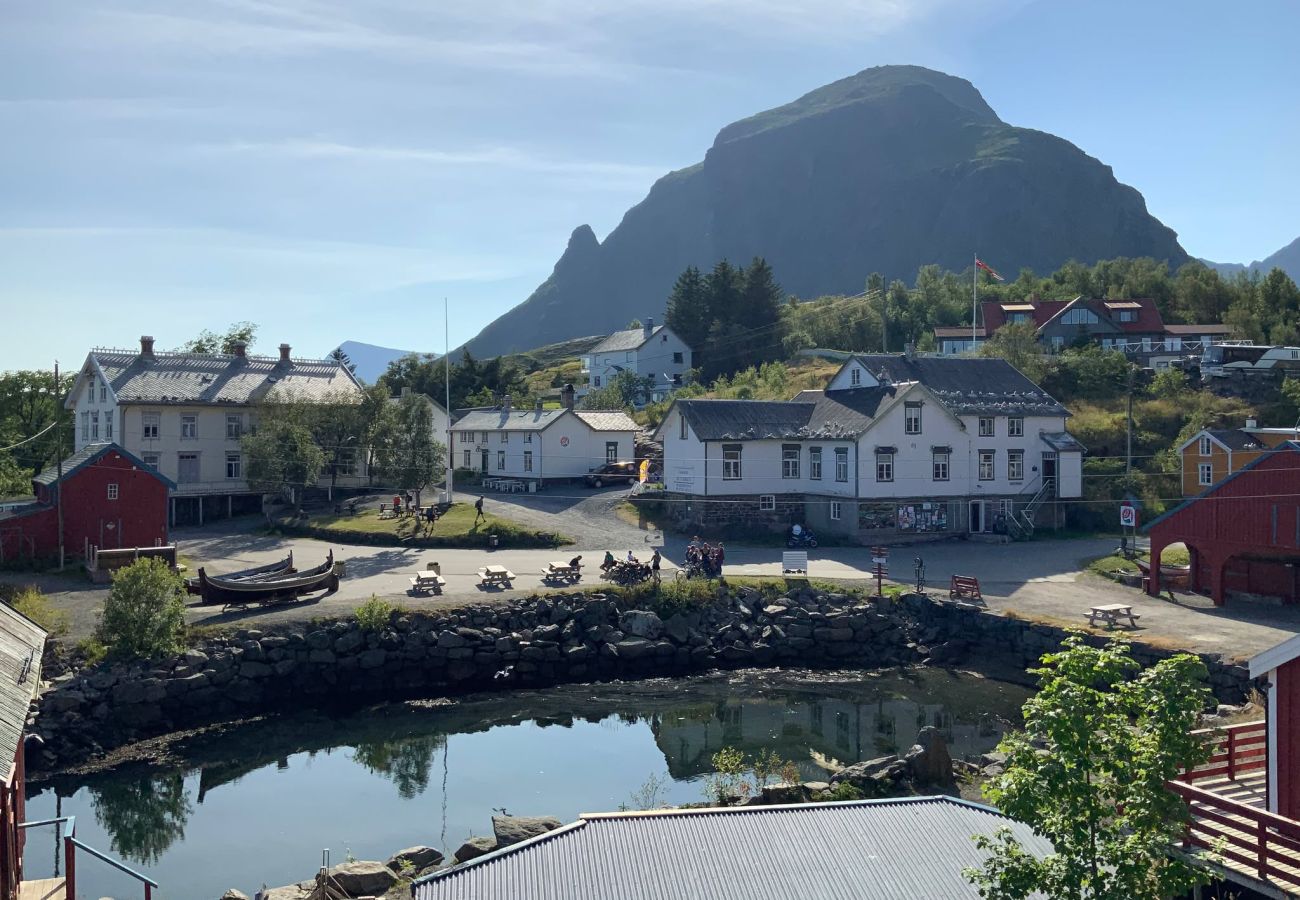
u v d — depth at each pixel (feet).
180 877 83.66
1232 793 68.28
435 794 102.12
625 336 460.55
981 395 226.38
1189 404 270.87
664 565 178.81
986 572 177.88
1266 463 143.02
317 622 140.46
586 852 53.36
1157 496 228.84
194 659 127.85
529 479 268.62
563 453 268.41
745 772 103.91
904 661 151.64
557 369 551.18
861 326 423.64
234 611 144.46
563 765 110.63
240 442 249.96
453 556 190.08
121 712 119.34
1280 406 263.90
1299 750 63.00
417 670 140.77
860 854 53.57
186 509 243.60
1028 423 224.74
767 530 216.13
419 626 143.43
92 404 253.85
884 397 212.43
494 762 112.06
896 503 209.36
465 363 420.36
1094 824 44.50
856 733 119.96
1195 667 46.19
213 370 263.70
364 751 116.88
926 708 129.90
